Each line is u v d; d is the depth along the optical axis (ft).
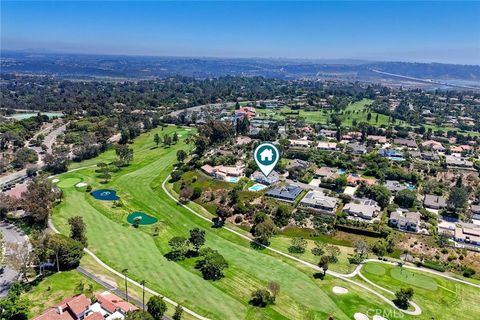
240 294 317.63
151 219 466.70
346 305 305.73
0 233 386.32
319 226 442.50
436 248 398.21
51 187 499.92
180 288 322.14
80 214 468.75
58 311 271.49
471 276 358.23
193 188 537.65
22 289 304.50
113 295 297.94
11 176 618.03
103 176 609.01
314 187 561.84
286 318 288.30
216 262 338.13
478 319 296.51
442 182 586.86
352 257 386.93
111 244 396.16
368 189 522.47
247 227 447.42
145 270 348.38
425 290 331.16
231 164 634.43
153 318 261.44
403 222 434.71
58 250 338.13
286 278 343.87
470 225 446.19
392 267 369.09
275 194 515.50
